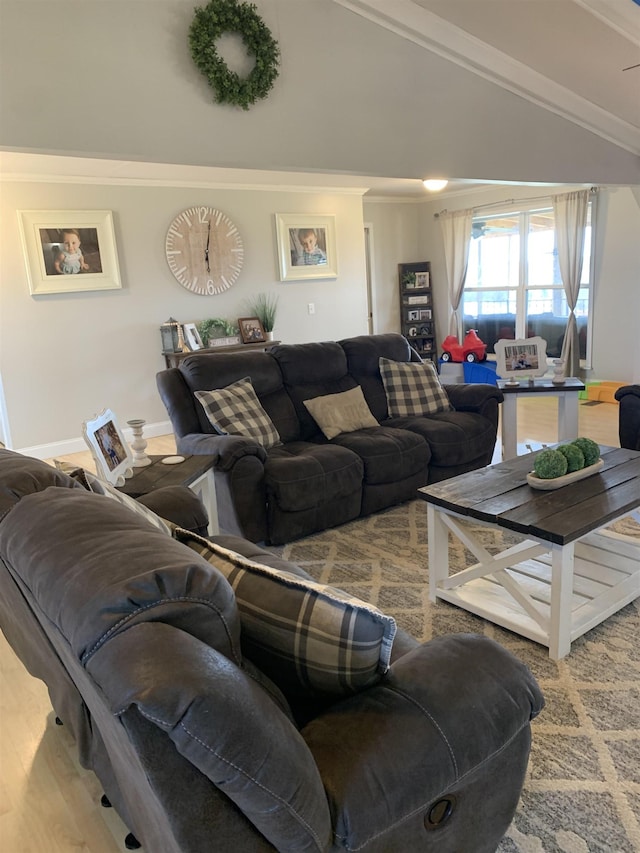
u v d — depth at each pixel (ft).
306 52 10.68
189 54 9.37
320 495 10.77
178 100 9.35
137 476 8.78
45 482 4.63
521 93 13.88
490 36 12.14
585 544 9.48
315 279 22.82
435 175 12.77
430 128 12.55
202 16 9.27
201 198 19.80
